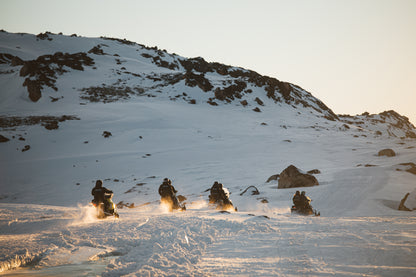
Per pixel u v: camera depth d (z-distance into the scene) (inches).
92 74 5295.3
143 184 1444.4
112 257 203.8
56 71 5014.8
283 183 1012.5
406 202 658.2
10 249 206.5
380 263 156.8
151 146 2468.0
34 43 7406.5
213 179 1454.2
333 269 152.5
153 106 3912.4
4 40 7135.8
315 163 1820.9
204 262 179.3
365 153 2201.0
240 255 192.1
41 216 388.8
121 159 2046.0
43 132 2726.4
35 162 2006.6
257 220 342.0
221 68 7126.0
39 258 197.2
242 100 4899.1
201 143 2588.6
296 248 201.6
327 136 3334.2
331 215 603.2
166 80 5378.9
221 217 362.3
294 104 5674.2
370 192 822.5
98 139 2620.6
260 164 1827.0
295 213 492.4
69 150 2363.4
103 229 278.1
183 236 243.6
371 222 321.1
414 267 147.1
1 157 2155.5
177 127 3110.2
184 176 1581.0
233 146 2475.4
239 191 1062.4
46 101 3878.0
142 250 205.0
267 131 3309.5
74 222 339.9
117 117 3277.6
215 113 4055.1
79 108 3617.1
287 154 2175.2
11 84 4325.8
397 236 222.1
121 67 5974.4
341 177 1081.4
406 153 2037.4
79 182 1612.9
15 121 2994.6
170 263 174.6
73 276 162.1
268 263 169.8
